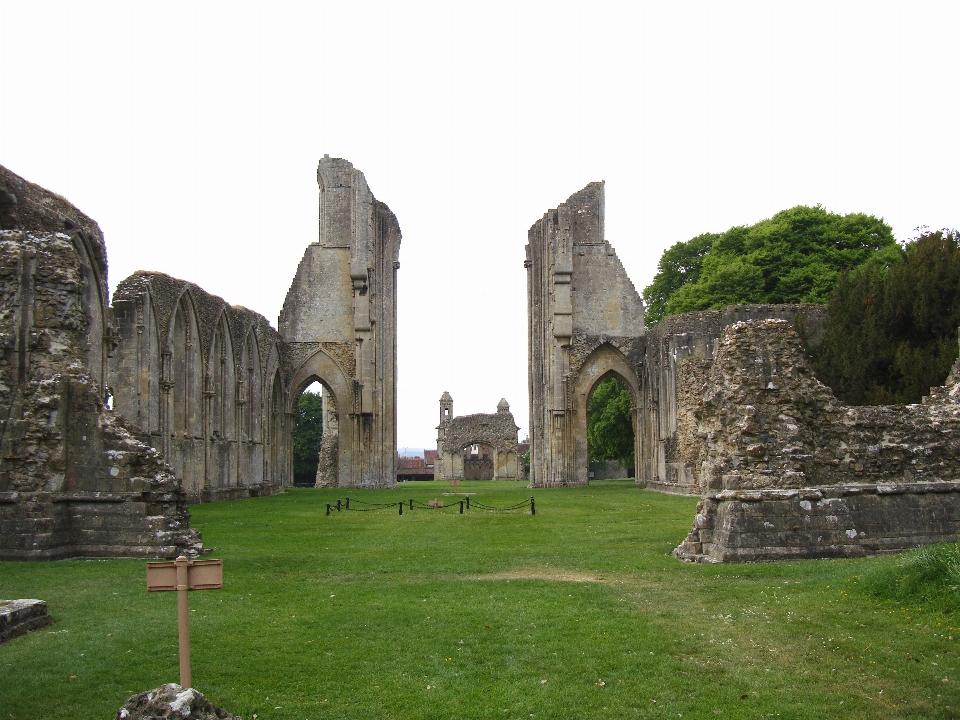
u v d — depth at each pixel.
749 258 51.56
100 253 24.91
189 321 33.28
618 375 49.22
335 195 50.94
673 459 38.34
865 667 8.58
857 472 15.53
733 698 7.88
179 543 15.65
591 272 50.44
